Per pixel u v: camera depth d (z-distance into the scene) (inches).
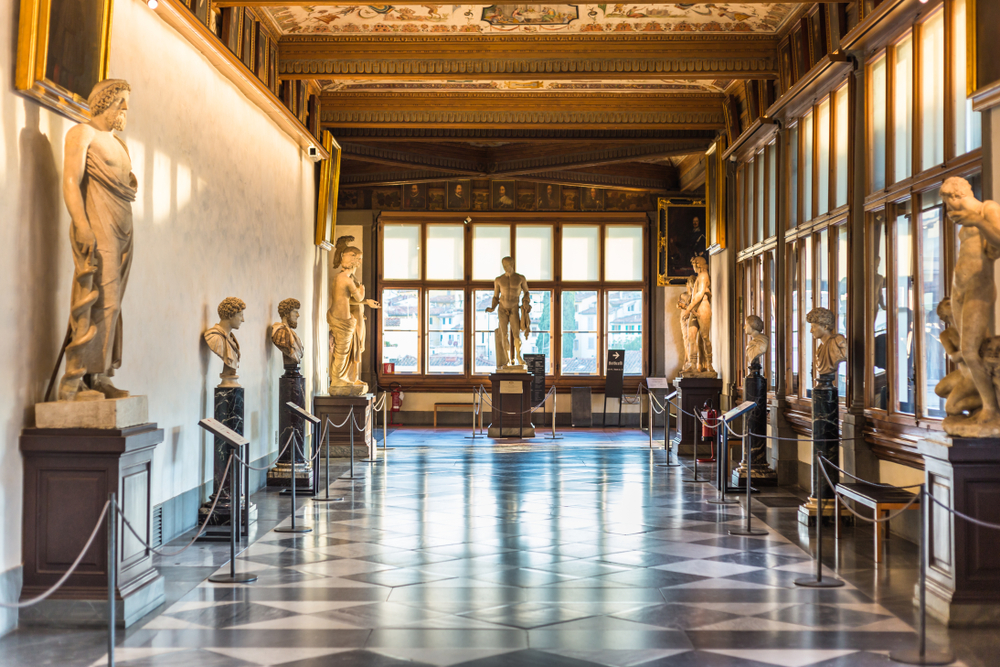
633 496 457.7
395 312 930.7
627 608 250.8
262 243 493.7
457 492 471.2
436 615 243.4
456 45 516.4
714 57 514.9
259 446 485.4
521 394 788.0
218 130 410.6
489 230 936.9
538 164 803.4
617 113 647.8
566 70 516.4
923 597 212.2
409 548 330.3
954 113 321.4
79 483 232.5
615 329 937.5
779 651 213.3
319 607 250.8
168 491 341.4
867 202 396.2
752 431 506.9
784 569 298.4
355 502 437.4
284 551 325.1
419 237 932.0
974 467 239.0
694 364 656.4
